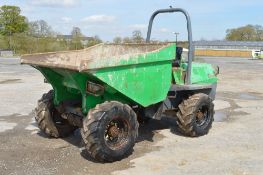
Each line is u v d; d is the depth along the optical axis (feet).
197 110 24.54
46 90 46.78
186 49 25.50
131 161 20.25
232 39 313.53
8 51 161.58
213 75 27.91
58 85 21.97
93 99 20.29
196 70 26.55
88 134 18.95
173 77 24.67
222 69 92.84
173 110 25.57
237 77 70.69
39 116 23.62
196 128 24.79
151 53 21.33
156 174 18.47
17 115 31.78
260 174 18.70
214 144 23.73
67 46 153.07
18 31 194.08
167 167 19.47
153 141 24.12
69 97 22.50
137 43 26.25
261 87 55.21
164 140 24.39
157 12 27.12
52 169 18.98
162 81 22.56
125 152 20.29
